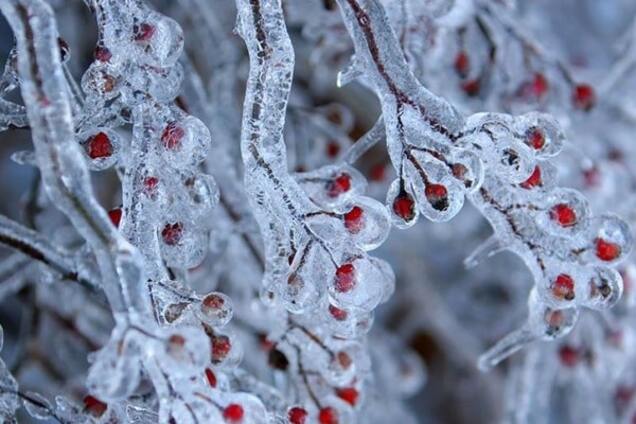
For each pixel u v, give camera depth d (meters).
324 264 0.76
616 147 1.04
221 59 0.97
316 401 0.83
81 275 0.81
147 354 0.72
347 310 0.75
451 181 0.75
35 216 0.94
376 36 0.77
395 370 1.12
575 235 0.78
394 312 1.26
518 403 1.00
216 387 0.75
